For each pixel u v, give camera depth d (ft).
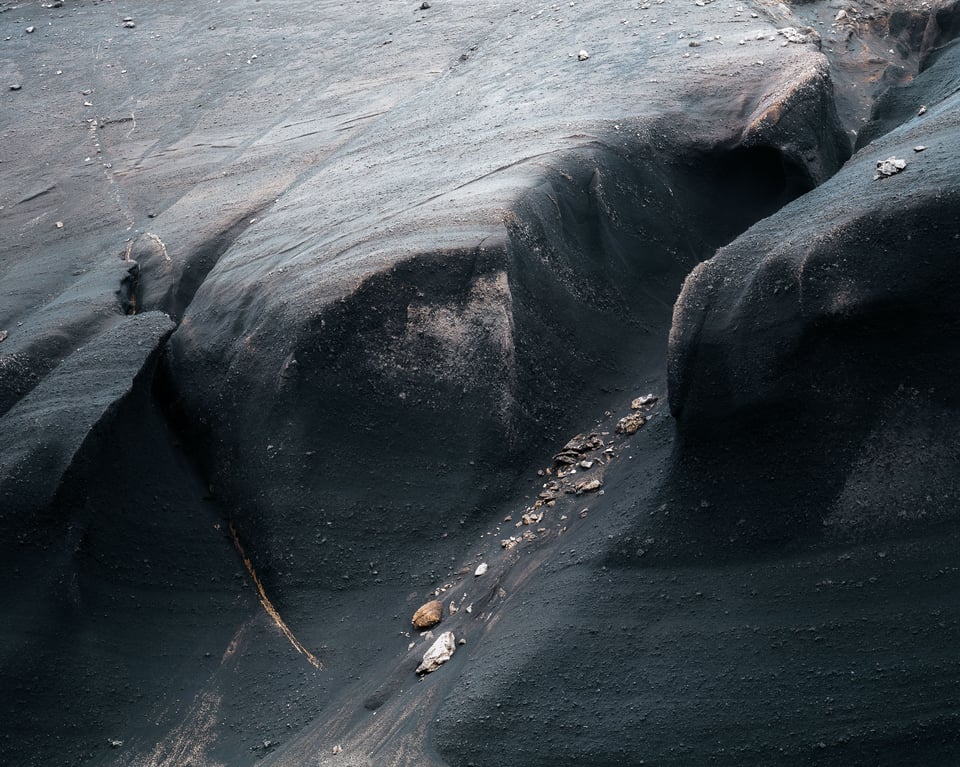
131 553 13.69
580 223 16.93
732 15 22.50
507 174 17.07
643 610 11.83
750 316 12.37
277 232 17.87
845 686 10.77
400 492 14.19
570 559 12.62
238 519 14.32
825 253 12.02
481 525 14.10
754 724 10.74
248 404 14.71
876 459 11.85
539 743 11.03
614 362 16.01
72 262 20.25
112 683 12.75
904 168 12.64
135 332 15.53
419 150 19.83
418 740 11.44
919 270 11.62
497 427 14.49
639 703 11.11
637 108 19.11
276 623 13.44
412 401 14.55
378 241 15.83
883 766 10.33
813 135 18.70
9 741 12.01
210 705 12.68
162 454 14.69
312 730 12.06
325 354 14.48
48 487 13.21
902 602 11.13
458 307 14.90
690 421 12.57
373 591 13.57
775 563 11.78
